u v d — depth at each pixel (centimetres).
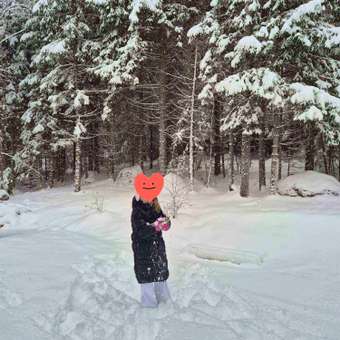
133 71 1598
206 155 2583
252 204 1218
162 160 1717
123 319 427
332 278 646
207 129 1753
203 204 1313
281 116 1473
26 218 1269
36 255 732
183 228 1048
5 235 1042
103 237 1002
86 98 1706
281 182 1395
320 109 1195
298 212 996
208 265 748
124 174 2059
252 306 482
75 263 673
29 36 1955
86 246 852
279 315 462
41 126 1903
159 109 1734
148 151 2969
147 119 2197
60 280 562
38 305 459
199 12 1602
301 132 1738
